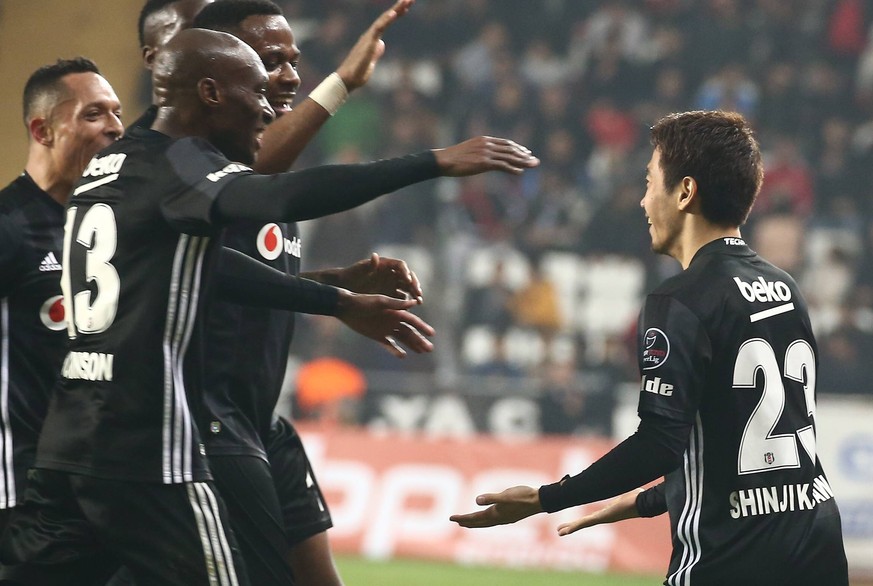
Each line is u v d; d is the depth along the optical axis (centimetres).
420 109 4766
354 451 3388
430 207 4412
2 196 1225
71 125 1224
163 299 992
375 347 3794
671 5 5041
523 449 3344
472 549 3212
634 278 4259
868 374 3719
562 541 3178
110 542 1007
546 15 5044
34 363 1206
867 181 4597
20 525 1059
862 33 4981
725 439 1020
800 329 1059
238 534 1220
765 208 4397
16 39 2416
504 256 4306
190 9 1323
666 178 1083
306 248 4222
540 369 3784
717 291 1028
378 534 3278
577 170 4600
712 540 1014
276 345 1286
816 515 1030
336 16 4953
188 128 1038
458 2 5050
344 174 933
